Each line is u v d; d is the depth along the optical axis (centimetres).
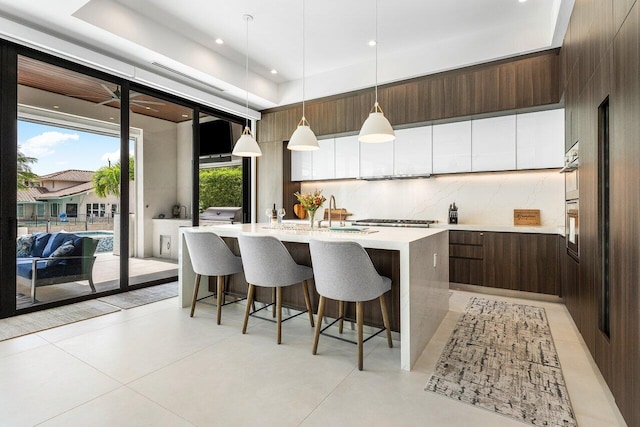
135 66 404
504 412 174
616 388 178
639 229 151
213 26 382
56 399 185
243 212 603
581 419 169
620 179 173
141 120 450
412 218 511
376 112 316
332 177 550
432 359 236
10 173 314
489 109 402
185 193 504
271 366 225
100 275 395
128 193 415
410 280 222
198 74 433
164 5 342
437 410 176
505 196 445
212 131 544
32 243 334
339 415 172
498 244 399
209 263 304
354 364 229
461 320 315
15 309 320
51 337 272
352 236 262
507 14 360
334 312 299
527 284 381
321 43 423
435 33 400
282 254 258
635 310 154
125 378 208
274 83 558
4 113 309
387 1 335
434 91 438
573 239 297
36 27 318
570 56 304
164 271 480
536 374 213
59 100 351
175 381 204
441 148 456
